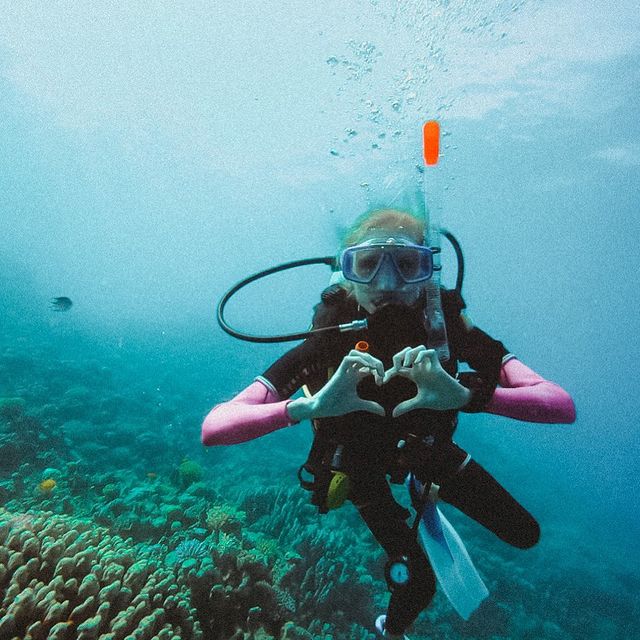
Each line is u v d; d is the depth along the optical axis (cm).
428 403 163
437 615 639
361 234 199
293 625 356
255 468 993
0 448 663
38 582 246
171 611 286
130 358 2402
